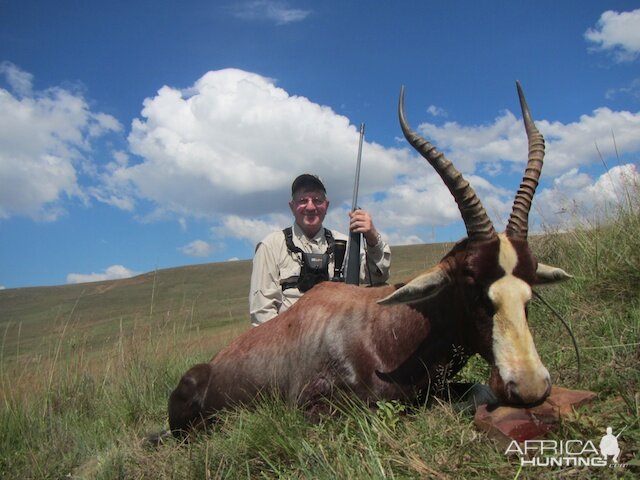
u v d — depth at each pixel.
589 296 2.33
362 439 1.37
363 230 2.14
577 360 1.64
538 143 1.53
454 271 1.51
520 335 1.33
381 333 1.65
